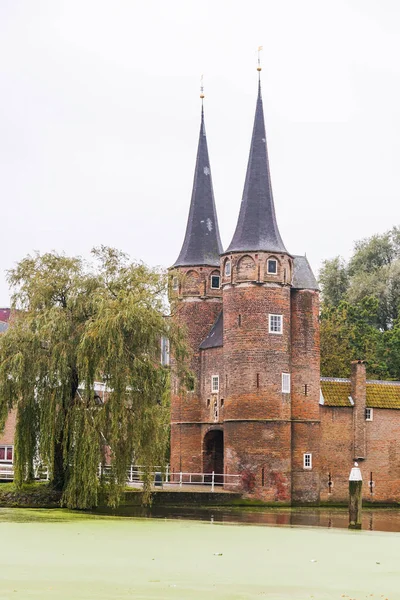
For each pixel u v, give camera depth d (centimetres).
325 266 10750
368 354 9069
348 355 8931
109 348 4862
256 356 6606
